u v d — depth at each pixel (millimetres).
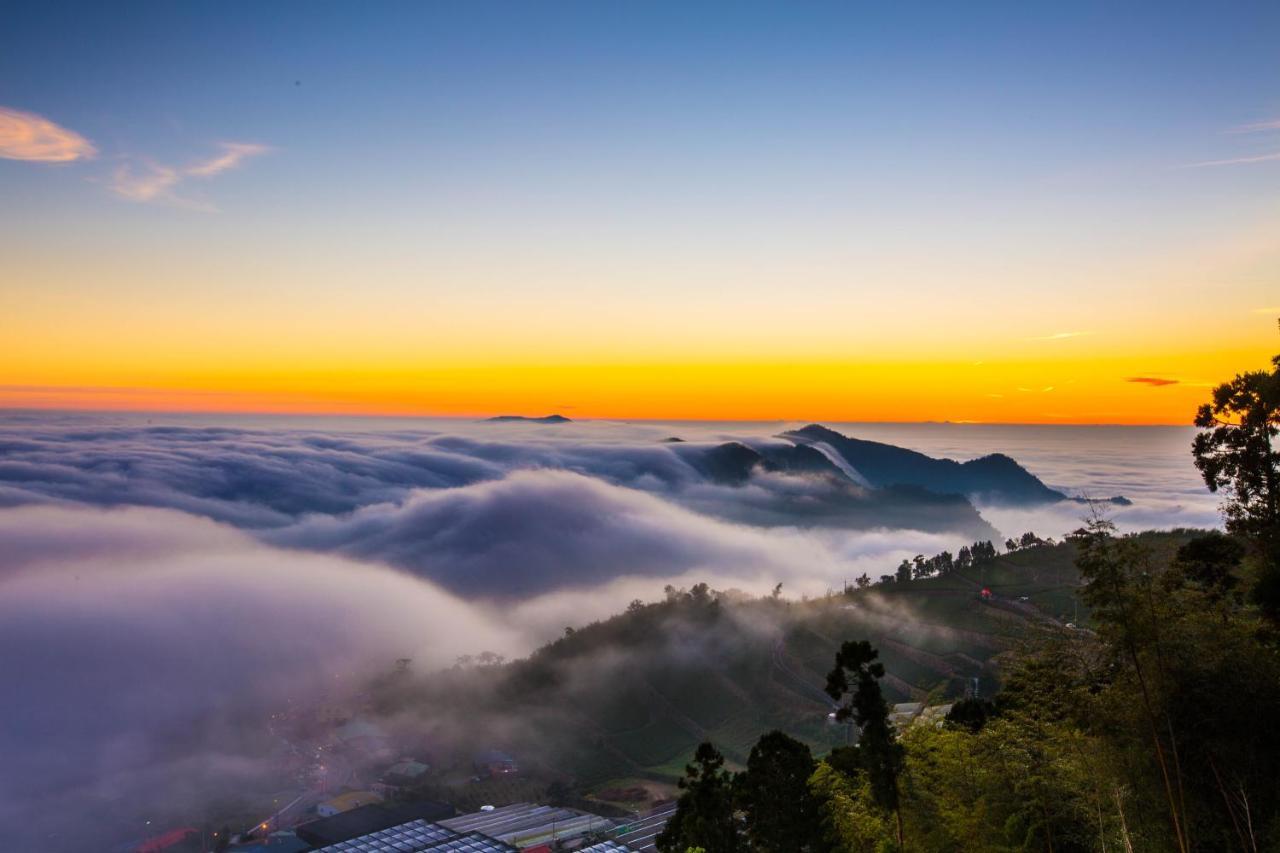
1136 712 27875
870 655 32719
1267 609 32781
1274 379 36469
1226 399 38656
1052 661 35594
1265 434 37344
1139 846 28500
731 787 45906
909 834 34781
